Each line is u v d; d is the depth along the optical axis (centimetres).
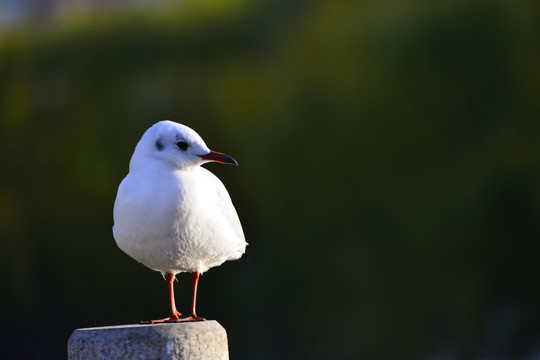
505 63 1570
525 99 1577
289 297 1695
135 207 562
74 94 1827
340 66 1614
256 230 1709
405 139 1585
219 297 1747
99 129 1794
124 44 1828
